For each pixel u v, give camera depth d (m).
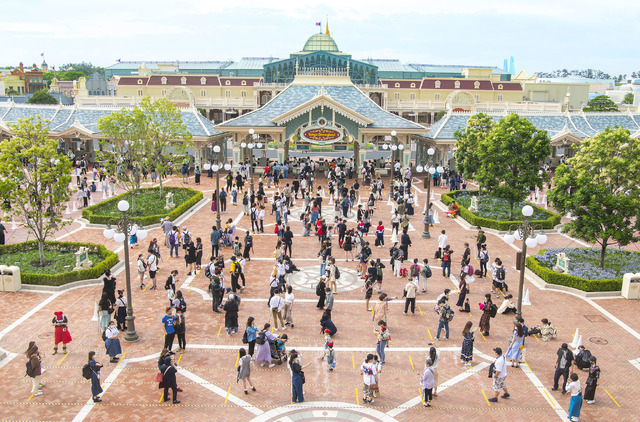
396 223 38.75
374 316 24.27
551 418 18.58
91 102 96.62
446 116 69.81
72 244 34.66
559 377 20.55
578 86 131.25
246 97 112.75
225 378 20.78
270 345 21.92
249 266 33.38
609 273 30.89
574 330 25.36
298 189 56.00
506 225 41.94
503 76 148.62
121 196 48.78
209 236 39.31
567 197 31.61
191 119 66.38
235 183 58.12
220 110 115.19
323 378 20.83
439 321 24.06
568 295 29.67
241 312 26.52
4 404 18.78
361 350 23.03
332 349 21.36
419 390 20.16
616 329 25.50
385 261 34.78
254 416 18.42
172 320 22.16
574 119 72.06
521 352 22.08
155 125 46.97
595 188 30.23
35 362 19.14
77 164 67.00
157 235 39.50
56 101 129.75
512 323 26.00
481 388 20.36
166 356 18.98
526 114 72.06
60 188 31.64
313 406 19.00
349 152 97.00
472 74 130.12
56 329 21.86
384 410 18.86
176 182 60.06
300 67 110.50
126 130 45.75
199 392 19.80
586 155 31.23
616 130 30.69
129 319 23.27
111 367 21.33
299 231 41.53
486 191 52.69
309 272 32.53
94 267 30.50
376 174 65.12
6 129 69.69
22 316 25.64
